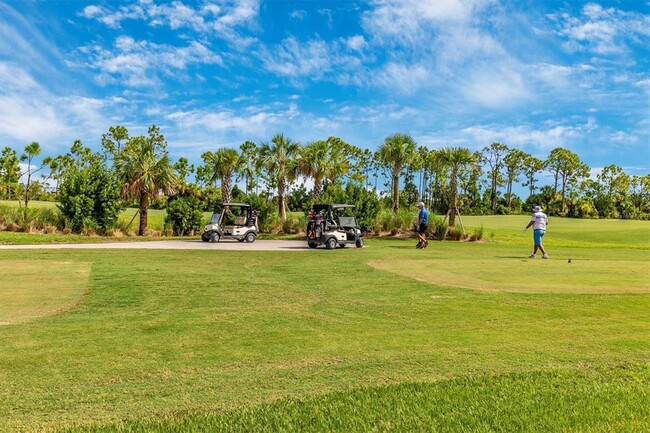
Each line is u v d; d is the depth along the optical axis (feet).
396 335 18.85
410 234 81.56
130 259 42.24
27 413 11.67
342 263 40.91
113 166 82.74
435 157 88.53
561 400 12.58
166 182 83.66
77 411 11.80
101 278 31.32
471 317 21.79
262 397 12.79
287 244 65.10
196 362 15.51
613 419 11.48
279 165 98.27
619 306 23.98
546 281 31.30
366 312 22.63
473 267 38.24
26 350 16.40
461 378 14.23
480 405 12.25
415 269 37.01
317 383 13.84
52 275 32.40
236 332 19.03
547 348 17.33
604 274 34.45
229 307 23.45
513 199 274.98
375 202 82.99
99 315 21.48
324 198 82.64
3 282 29.71
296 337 18.45
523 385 13.65
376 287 29.04
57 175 120.37
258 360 15.79
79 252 47.11
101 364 15.16
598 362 15.83
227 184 107.34
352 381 14.01
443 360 15.96
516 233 97.35
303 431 10.80
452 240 77.20
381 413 11.74
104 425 10.94
